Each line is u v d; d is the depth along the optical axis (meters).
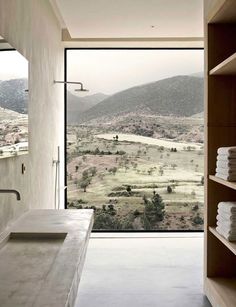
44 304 1.34
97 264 4.40
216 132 3.34
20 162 3.13
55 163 5.01
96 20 4.84
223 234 2.95
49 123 4.56
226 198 3.35
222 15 3.10
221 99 3.34
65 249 1.99
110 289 3.66
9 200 2.78
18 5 3.05
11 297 1.49
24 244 2.34
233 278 3.36
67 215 3.05
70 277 1.59
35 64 3.71
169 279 3.92
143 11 4.53
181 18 4.79
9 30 2.80
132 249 5.02
